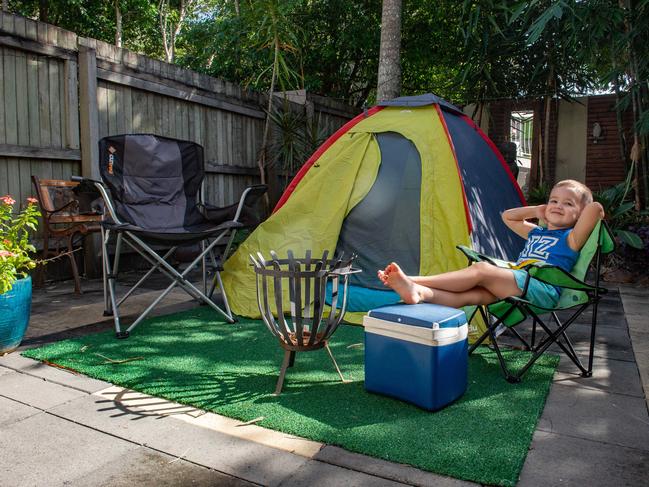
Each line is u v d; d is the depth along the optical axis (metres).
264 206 7.12
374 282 3.73
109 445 1.92
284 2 7.50
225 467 1.76
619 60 6.38
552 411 2.22
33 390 2.43
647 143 6.20
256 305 3.79
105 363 2.76
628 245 5.61
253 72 10.38
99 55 5.14
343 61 11.29
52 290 4.66
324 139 7.38
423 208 3.68
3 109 4.47
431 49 10.45
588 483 1.66
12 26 4.46
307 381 2.54
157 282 5.11
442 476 1.70
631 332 3.48
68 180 5.07
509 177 4.62
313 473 1.72
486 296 2.63
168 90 5.81
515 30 7.51
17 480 1.68
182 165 4.06
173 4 16.22
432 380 2.15
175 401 2.30
